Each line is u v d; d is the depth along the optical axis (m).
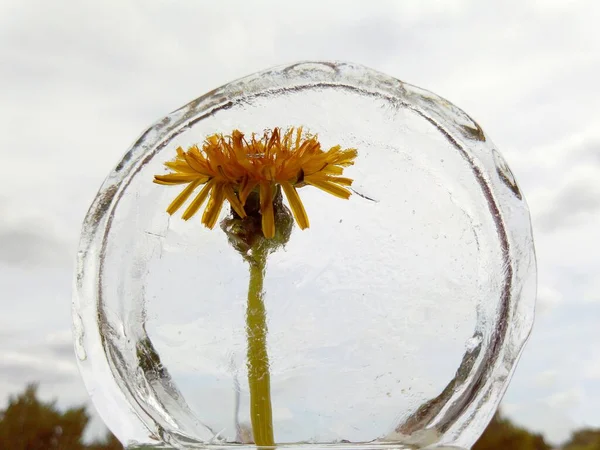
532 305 0.11
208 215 0.10
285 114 0.11
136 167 0.12
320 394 0.10
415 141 0.11
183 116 0.12
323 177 0.10
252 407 0.10
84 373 0.11
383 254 0.11
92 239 0.12
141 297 0.11
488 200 0.11
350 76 0.11
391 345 0.10
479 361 0.11
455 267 0.11
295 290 0.10
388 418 0.10
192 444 0.10
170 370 0.11
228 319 0.10
